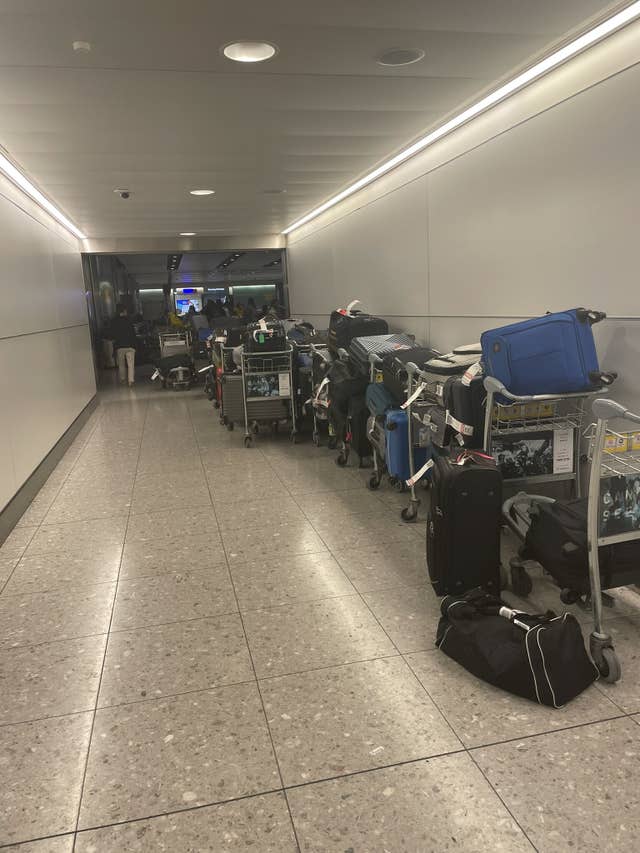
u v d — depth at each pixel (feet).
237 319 36.96
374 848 5.55
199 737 7.07
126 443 22.74
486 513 9.29
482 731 6.97
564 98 11.75
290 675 8.16
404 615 9.56
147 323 67.26
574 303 11.97
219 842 5.68
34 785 6.47
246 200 25.98
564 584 8.64
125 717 7.47
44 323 20.29
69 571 11.70
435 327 18.24
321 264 30.73
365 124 15.46
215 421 26.55
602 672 7.80
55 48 10.19
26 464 15.92
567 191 11.91
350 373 17.84
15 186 18.43
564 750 6.63
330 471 17.75
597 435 7.38
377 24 9.93
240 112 14.08
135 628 9.52
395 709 7.41
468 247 15.92
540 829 5.67
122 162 17.88
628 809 5.85
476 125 15.06
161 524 13.99
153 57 10.78
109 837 5.79
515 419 10.86
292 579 10.93
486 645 7.84
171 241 37.78
